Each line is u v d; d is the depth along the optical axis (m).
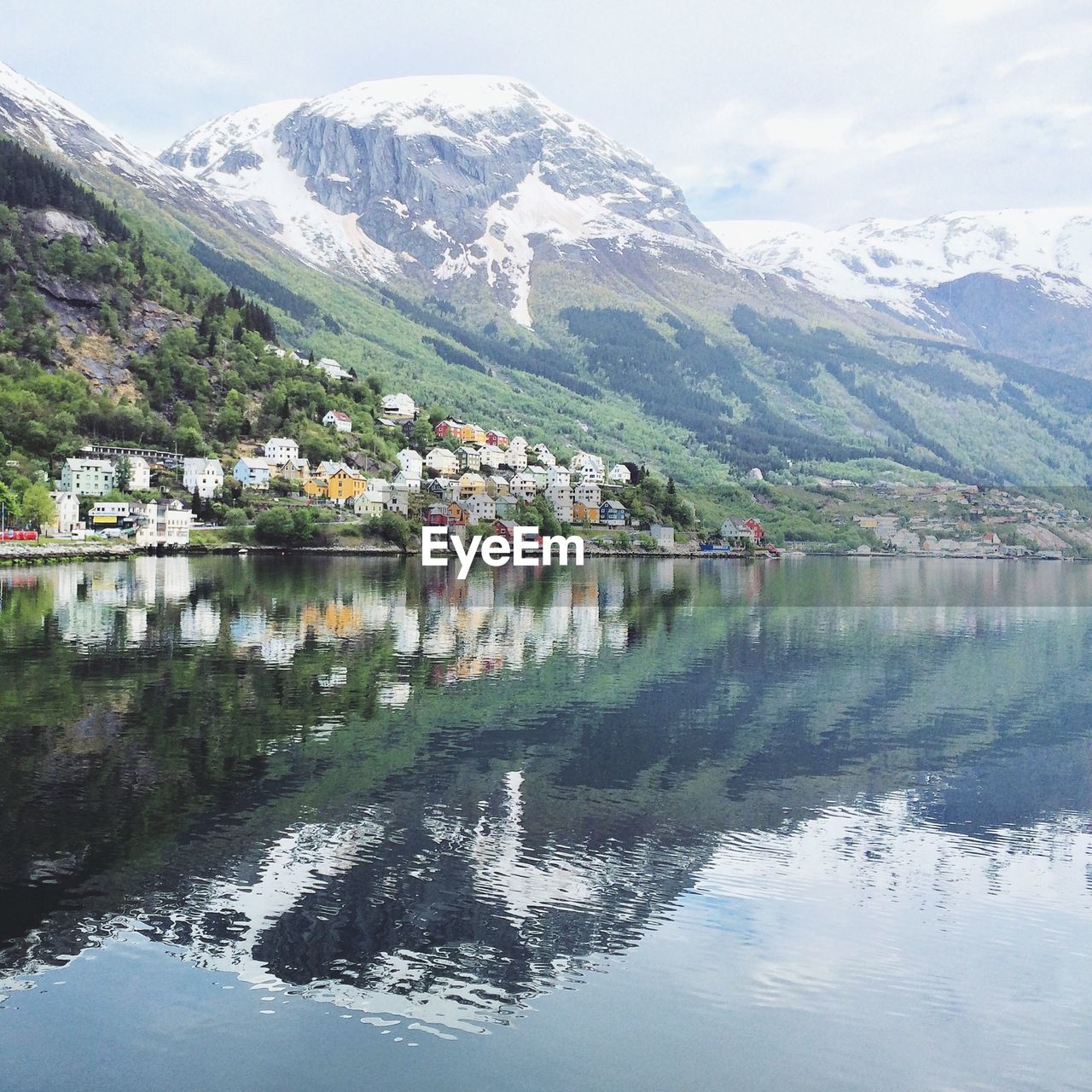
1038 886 51.88
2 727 75.62
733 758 73.50
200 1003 39.69
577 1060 37.16
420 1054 37.22
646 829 58.12
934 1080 36.66
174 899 47.62
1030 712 91.62
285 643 113.75
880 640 136.50
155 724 77.25
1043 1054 38.16
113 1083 35.53
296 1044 37.59
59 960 42.41
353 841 54.81
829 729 83.00
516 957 43.28
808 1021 39.62
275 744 72.81
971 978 42.88
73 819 57.03
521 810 60.59
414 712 83.44
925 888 51.28
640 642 124.75
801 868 53.28
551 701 89.38
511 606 158.50
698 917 47.31
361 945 43.97
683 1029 38.94
